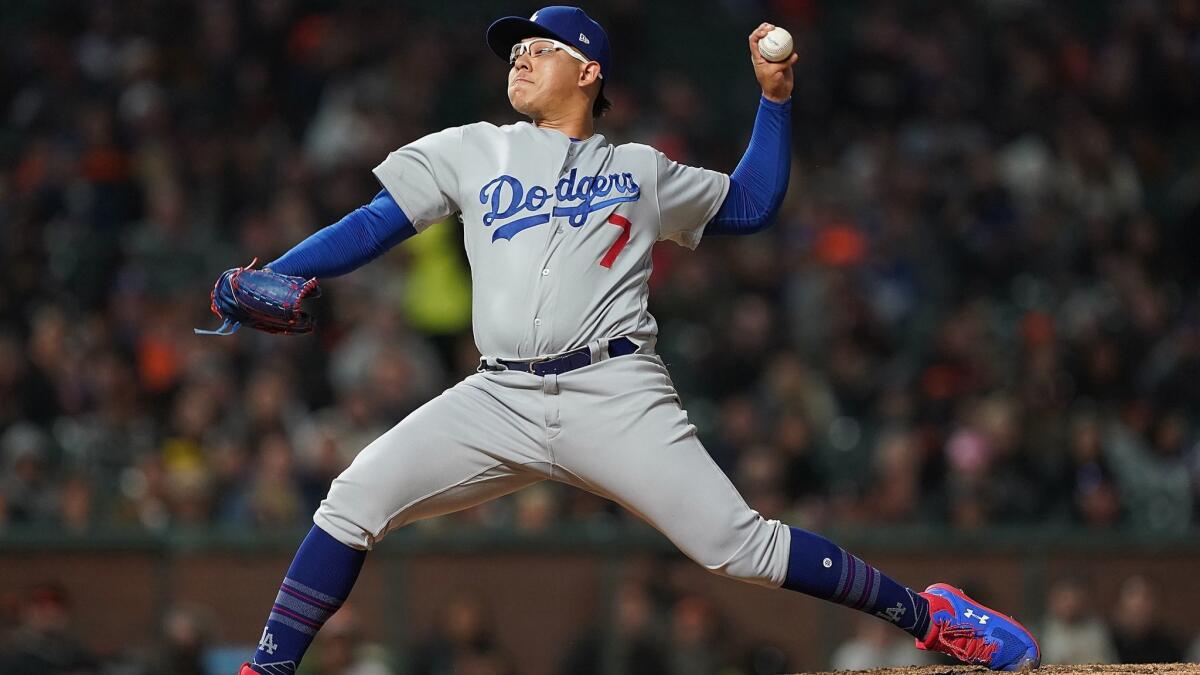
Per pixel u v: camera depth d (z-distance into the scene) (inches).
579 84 553.3
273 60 1892.2
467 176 537.3
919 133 1978.3
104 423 1334.9
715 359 1493.6
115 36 1868.8
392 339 1432.1
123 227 1641.2
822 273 1637.6
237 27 1891.0
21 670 1107.9
